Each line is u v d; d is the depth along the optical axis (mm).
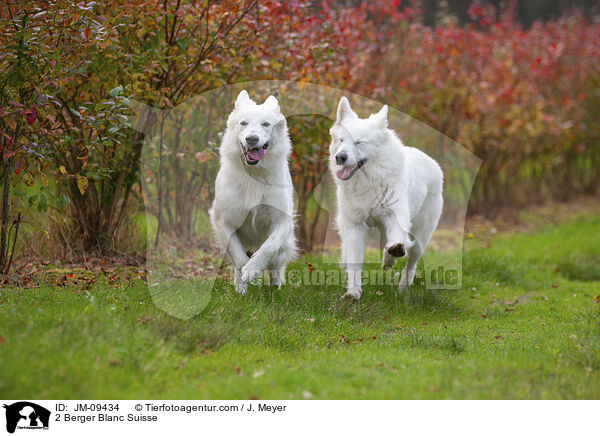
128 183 9289
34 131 7273
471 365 5570
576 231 15031
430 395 4992
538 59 16016
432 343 6488
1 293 6668
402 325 7492
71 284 7473
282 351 5984
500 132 15945
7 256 8023
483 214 16688
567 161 19266
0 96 7254
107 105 7250
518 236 14586
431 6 22109
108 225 9297
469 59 15281
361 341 6660
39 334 5195
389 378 5344
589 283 10719
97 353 5031
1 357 4691
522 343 6590
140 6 7867
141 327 5688
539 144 17531
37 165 8062
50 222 8953
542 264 11875
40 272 8000
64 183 8656
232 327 6180
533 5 30750
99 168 8086
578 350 6027
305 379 5191
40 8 7035
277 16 9594
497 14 20078
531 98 16766
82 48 7250
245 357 5652
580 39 18688
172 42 8750
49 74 6938
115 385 4785
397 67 14016
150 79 9016
